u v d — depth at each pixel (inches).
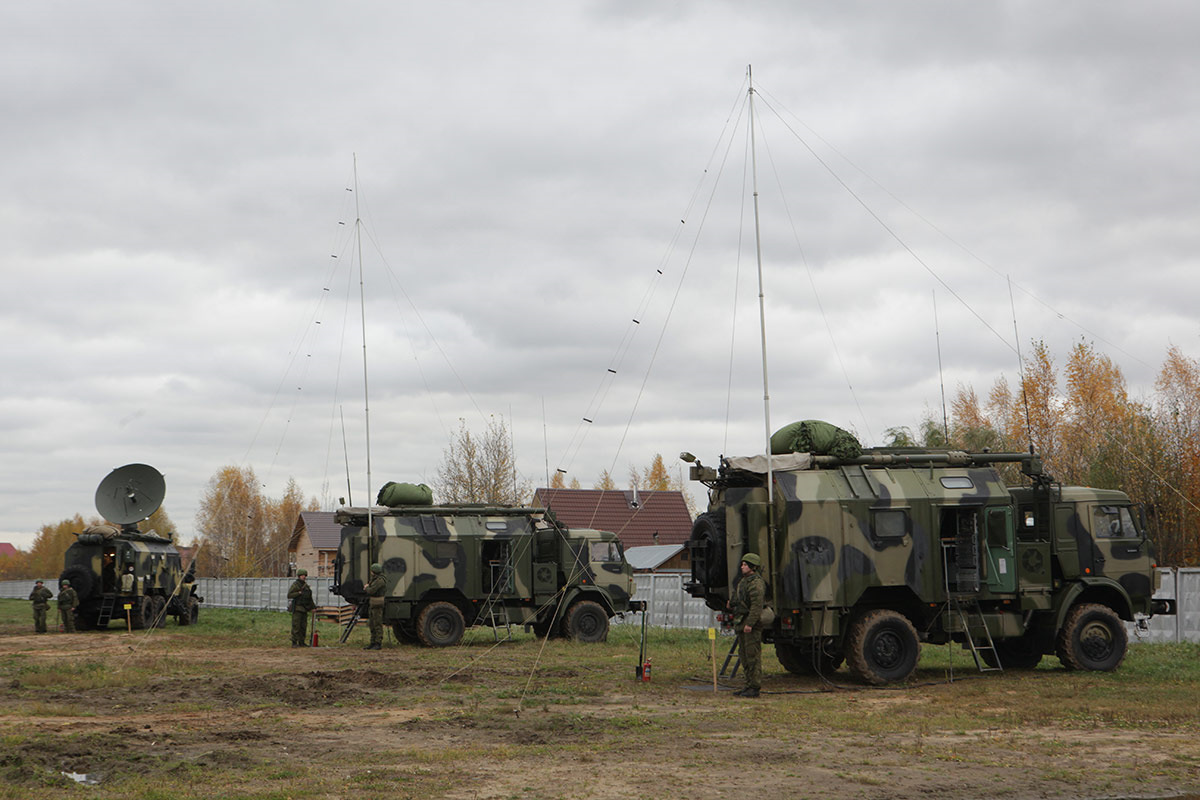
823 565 658.2
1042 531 728.3
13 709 562.3
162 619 1423.5
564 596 1061.8
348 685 673.0
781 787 367.9
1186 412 1617.9
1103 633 724.7
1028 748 442.0
